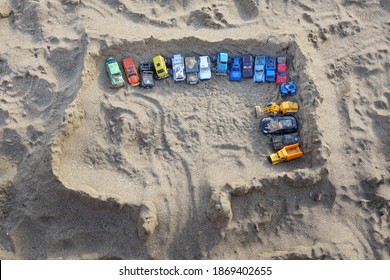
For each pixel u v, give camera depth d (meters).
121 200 7.09
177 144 7.72
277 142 7.76
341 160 7.74
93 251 7.17
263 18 8.91
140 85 8.21
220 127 7.93
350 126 8.02
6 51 8.41
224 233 7.16
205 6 8.91
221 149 7.74
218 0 9.11
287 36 8.54
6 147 7.64
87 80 7.97
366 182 7.61
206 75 8.28
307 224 7.38
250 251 7.25
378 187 7.61
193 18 8.81
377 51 8.85
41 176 7.33
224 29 8.74
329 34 8.93
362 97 8.34
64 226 7.26
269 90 8.34
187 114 7.99
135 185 7.36
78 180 7.35
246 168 7.59
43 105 7.90
